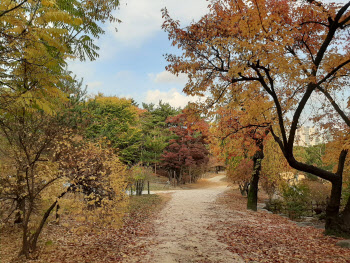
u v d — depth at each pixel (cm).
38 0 378
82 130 951
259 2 673
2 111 440
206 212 1459
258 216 1434
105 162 711
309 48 952
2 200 743
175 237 895
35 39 386
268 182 1942
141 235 912
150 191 2709
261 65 770
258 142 1401
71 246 735
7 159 696
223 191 2889
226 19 799
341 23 771
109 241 816
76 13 462
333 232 945
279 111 823
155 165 3862
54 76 431
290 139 859
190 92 905
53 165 669
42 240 761
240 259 664
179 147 3581
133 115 2948
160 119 4028
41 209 761
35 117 594
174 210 1491
